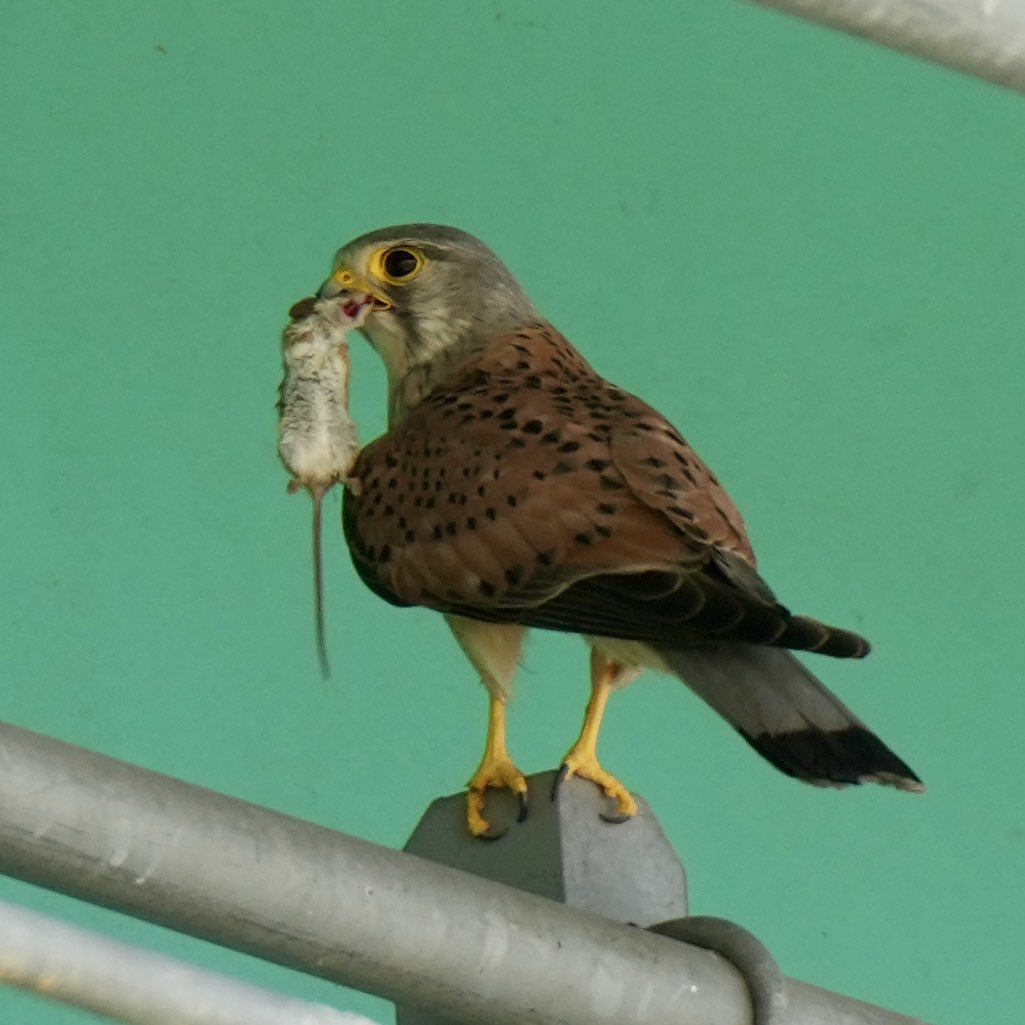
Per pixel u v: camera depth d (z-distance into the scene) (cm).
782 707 737
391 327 957
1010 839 1124
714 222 1176
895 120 1220
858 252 1193
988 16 570
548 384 911
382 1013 1038
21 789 522
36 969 559
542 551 832
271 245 1121
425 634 1083
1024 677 1148
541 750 1067
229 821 542
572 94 1179
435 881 563
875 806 1110
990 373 1193
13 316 1075
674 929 605
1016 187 1230
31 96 1109
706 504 829
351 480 893
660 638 773
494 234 1148
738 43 1206
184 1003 568
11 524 1048
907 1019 613
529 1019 573
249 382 1100
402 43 1164
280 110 1139
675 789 1083
